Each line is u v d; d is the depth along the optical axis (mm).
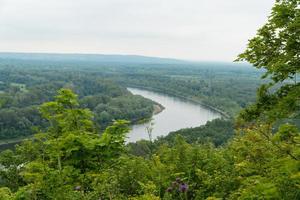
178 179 9625
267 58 7305
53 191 8258
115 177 9984
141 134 76750
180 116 101438
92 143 10648
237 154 10438
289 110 6785
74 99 12023
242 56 7551
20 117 84125
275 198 6703
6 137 78625
